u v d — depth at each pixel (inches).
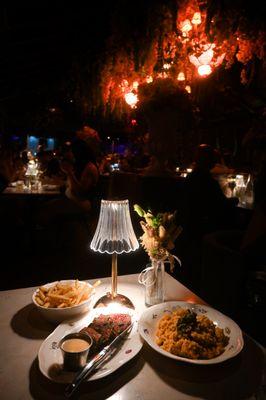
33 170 203.9
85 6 184.9
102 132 436.8
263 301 71.6
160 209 152.7
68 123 455.5
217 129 341.7
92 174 160.6
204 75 173.5
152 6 152.2
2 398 34.3
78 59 218.1
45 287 55.2
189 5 145.4
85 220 170.9
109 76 202.8
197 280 133.6
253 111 243.8
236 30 147.5
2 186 196.4
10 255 167.5
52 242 191.9
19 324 49.0
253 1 139.2
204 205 132.9
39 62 272.4
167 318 48.9
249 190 163.8
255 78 195.0
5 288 130.7
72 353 36.3
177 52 168.9
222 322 49.7
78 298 51.6
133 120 277.3
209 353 41.3
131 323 47.0
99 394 35.4
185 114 165.5
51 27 207.5
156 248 54.6
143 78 193.6
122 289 63.4
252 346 45.7
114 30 167.5
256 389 37.0
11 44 223.1
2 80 306.0
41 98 387.5
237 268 81.7
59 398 34.6
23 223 182.9
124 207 53.4
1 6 167.8
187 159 217.5
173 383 37.6
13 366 39.4
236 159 290.4
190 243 136.9
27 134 508.4
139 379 38.1
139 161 328.2
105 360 39.7
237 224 145.9
